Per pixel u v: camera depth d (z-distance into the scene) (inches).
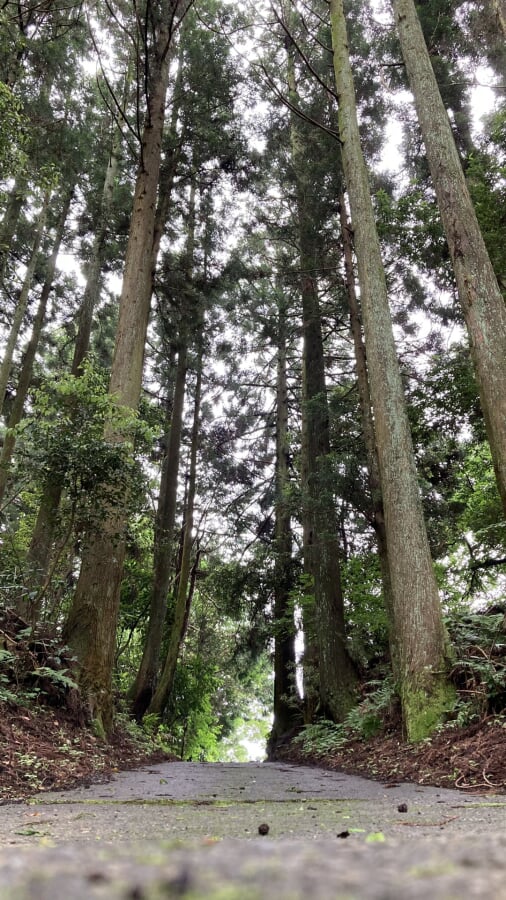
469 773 144.3
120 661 645.9
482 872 19.0
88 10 421.7
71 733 223.8
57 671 242.1
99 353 700.7
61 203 571.2
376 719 264.1
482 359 223.9
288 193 466.0
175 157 478.9
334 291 444.1
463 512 422.6
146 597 631.8
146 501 295.9
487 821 66.6
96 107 548.1
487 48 405.7
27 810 99.3
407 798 116.2
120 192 515.8
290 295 483.2
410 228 359.6
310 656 460.4
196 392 707.4
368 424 343.0
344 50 346.6
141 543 371.6
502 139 349.7
